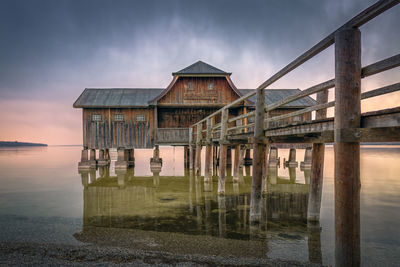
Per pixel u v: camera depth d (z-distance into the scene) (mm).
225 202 8594
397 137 2424
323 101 5426
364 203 8430
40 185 12672
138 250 4742
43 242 5219
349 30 2879
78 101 19266
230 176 14977
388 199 9023
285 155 38188
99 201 9023
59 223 6496
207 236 5426
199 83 19125
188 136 18906
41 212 7602
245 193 10039
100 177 15250
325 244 4953
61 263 4266
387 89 2832
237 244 4973
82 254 4609
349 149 2812
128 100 19719
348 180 2801
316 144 6012
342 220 2828
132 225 6273
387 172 17109
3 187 12164
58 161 31172
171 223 6367
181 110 20047
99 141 19156
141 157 39875
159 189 11195
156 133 18844
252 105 18797
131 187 11789
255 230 5762
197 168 15992
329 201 8656
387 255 4523
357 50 2865
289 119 20359
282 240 5164
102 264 4207
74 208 8062
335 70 3010
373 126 2715
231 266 4090
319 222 6211
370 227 6047
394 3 2293
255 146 6035
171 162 27906
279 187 11328
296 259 4332
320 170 6086
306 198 9078
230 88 19062
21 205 8539
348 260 2771
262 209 7582
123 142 19203
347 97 2852
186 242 5109
